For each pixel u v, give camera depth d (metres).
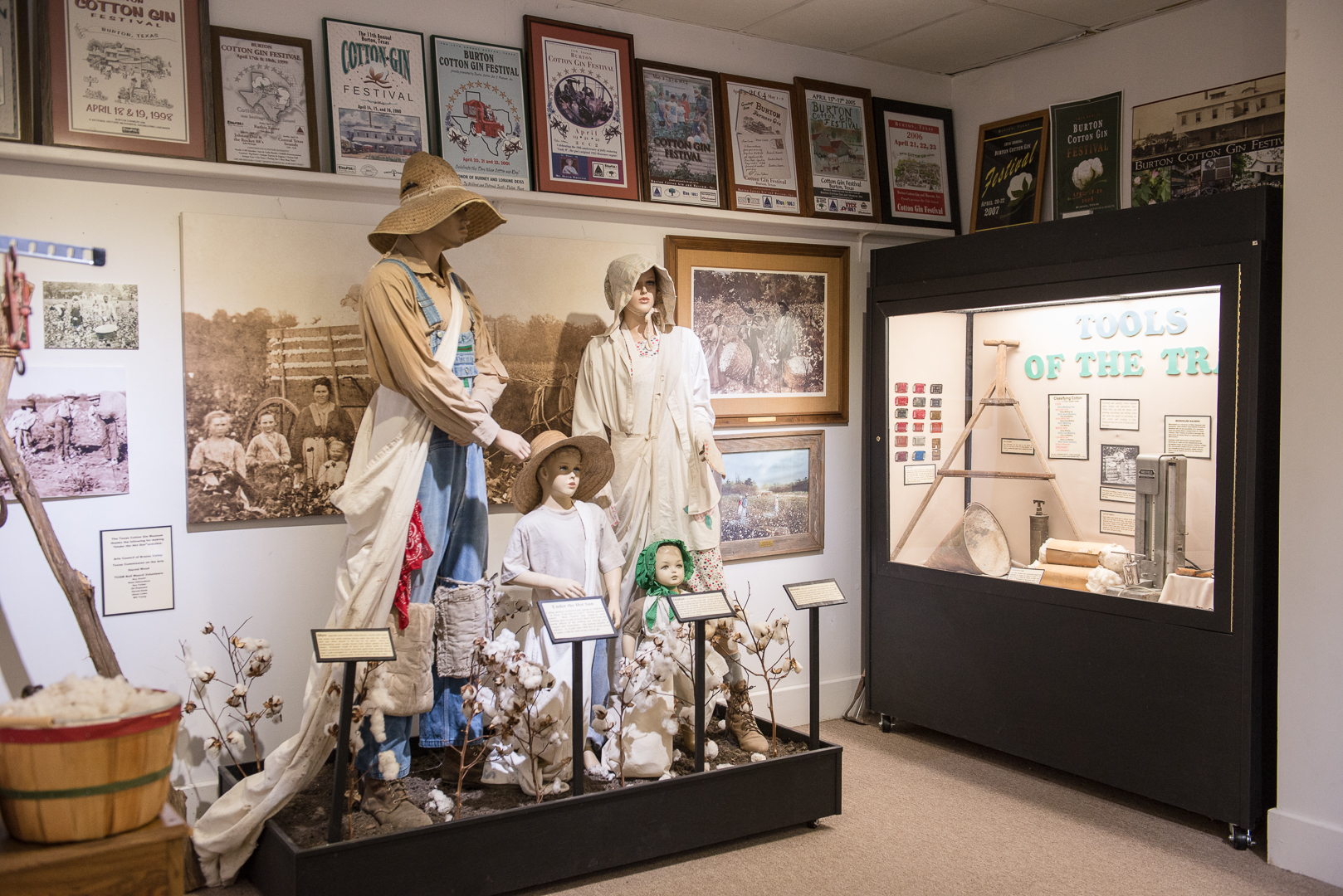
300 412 3.38
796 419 4.50
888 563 4.40
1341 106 2.98
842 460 4.68
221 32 3.25
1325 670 3.04
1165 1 3.96
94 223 3.09
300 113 3.37
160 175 3.18
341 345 3.43
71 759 1.85
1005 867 3.12
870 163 4.62
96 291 3.09
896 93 4.79
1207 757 3.31
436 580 3.13
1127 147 4.23
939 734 4.46
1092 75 4.35
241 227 3.27
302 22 3.40
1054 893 2.95
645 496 3.55
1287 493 3.12
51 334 3.03
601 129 3.93
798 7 4.01
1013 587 3.88
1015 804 3.63
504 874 2.81
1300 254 3.08
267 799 2.82
